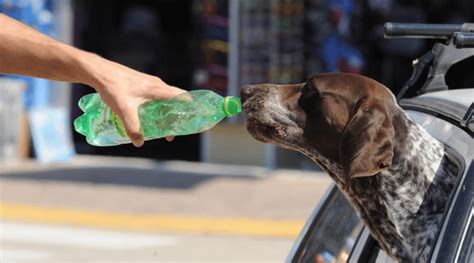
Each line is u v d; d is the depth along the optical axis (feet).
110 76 11.03
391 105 12.41
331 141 12.73
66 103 50.14
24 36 11.24
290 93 13.12
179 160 50.96
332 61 47.34
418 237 12.07
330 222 14.10
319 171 47.80
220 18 47.65
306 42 47.21
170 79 53.62
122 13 53.78
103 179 45.34
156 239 37.70
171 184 44.70
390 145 11.96
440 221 10.87
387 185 12.20
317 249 13.85
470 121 11.66
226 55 47.70
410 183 12.14
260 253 35.68
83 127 12.16
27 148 49.21
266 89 13.24
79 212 40.32
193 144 51.75
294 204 41.50
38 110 48.96
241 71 47.55
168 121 11.52
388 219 12.31
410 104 13.60
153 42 53.72
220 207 40.98
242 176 46.47
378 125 12.07
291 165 48.26
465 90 13.44
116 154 52.08
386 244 12.51
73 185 44.09
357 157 11.97
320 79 12.85
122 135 11.72
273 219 39.55
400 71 50.19
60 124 49.78
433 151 12.25
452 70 42.73
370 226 12.60
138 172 47.03
